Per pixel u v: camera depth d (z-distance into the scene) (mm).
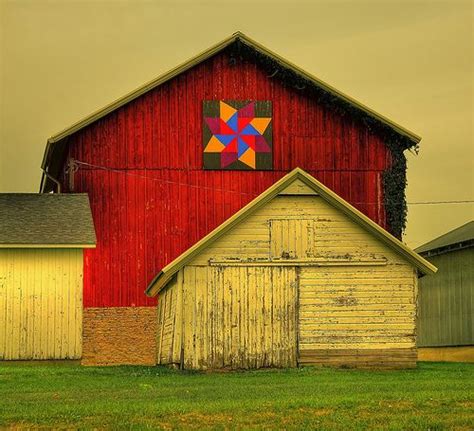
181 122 46406
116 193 45688
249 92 46875
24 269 39719
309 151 46938
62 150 46406
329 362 34188
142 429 19547
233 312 34062
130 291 45000
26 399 25547
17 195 44156
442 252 53719
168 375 32875
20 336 39531
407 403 23188
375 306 34406
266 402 23375
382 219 46938
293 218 34500
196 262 34156
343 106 46938
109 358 44406
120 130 46000
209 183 46250
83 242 39562
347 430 19422
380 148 47250
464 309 51562
